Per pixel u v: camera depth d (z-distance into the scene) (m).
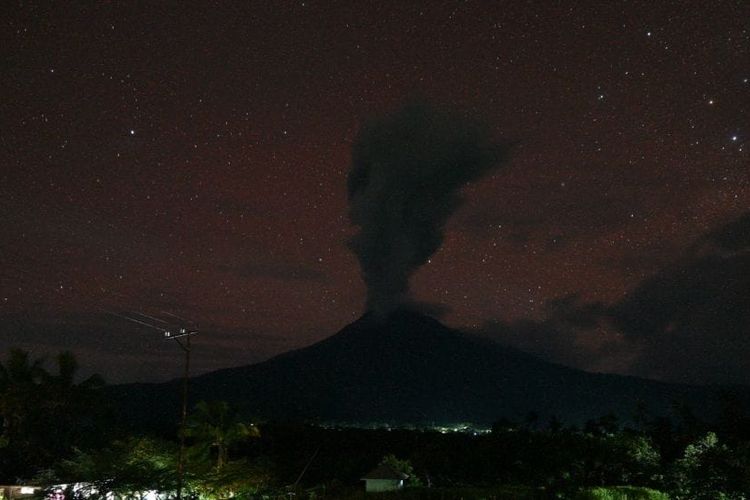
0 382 49.09
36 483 37.31
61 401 47.78
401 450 68.81
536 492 37.78
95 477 33.91
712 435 24.72
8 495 37.12
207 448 41.88
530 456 55.00
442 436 79.19
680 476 24.84
